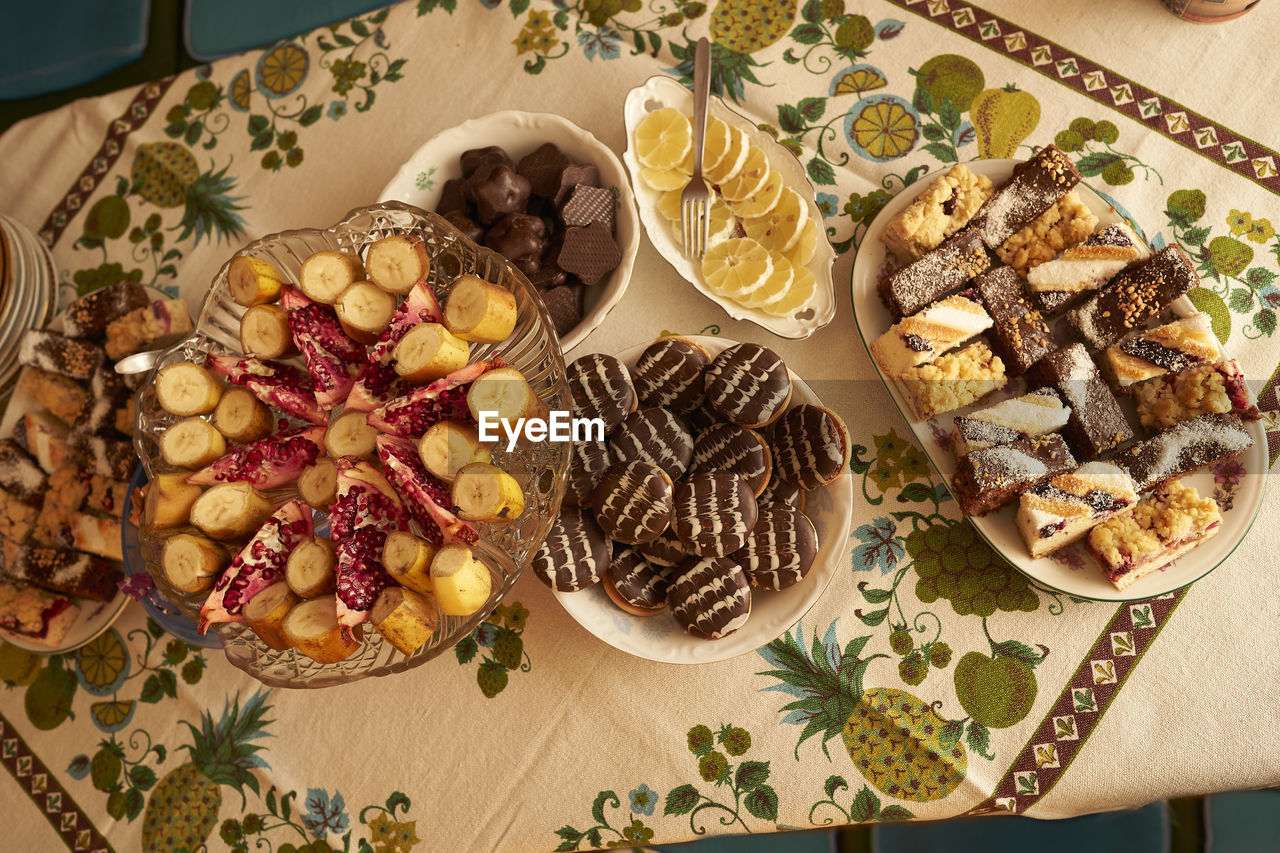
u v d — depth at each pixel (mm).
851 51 1778
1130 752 1441
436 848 1516
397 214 1356
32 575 1646
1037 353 1511
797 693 1511
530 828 1508
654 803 1494
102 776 1640
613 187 1620
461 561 1062
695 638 1411
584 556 1381
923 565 1546
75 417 1738
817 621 1539
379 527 1147
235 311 1401
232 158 1896
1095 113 1705
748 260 1555
